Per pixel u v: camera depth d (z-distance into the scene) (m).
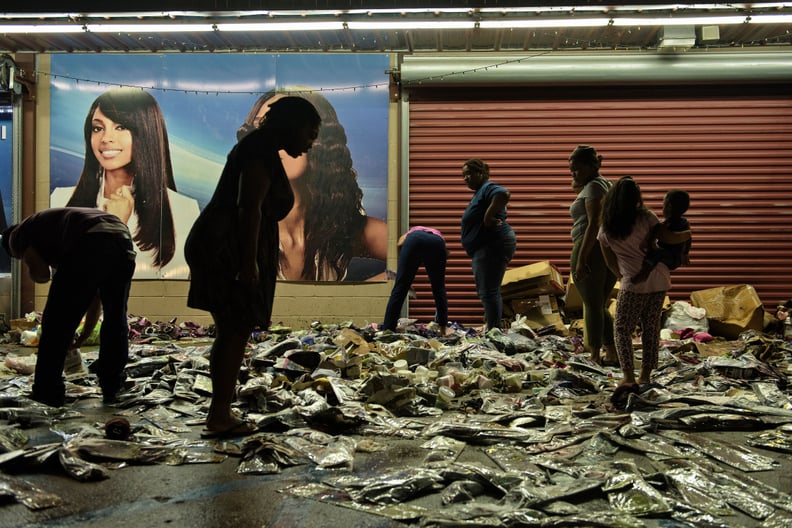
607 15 7.21
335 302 9.41
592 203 4.98
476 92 9.46
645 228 4.21
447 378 4.48
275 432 3.28
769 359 6.21
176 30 7.71
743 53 9.08
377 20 7.42
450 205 9.46
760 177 9.34
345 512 2.17
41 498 2.26
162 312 9.40
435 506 2.24
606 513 2.08
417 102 9.48
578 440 3.08
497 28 8.34
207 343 7.68
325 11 7.25
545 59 9.19
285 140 3.20
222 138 9.50
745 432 3.34
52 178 9.45
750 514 2.14
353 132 9.45
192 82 9.47
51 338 3.80
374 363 5.22
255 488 2.43
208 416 3.24
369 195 9.44
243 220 3.05
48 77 9.44
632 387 4.00
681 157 9.38
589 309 5.37
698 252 9.36
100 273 3.88
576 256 5.45
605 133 9.41
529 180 9.46
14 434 3.01
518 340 6.56
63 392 3.88
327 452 2.82
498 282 6.80
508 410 3.85
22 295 9.48
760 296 9.33
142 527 2.04
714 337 8.03
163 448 2.89
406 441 3.16
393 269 9.44
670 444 3.01
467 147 9.46
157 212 9.44
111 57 9.43
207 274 3.12
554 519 2.04
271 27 7.62
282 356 5.52
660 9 7.12
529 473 2.54
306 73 9.46
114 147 9.42
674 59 9.06
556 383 4.54
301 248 9.39
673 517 2.12
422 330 7.64
